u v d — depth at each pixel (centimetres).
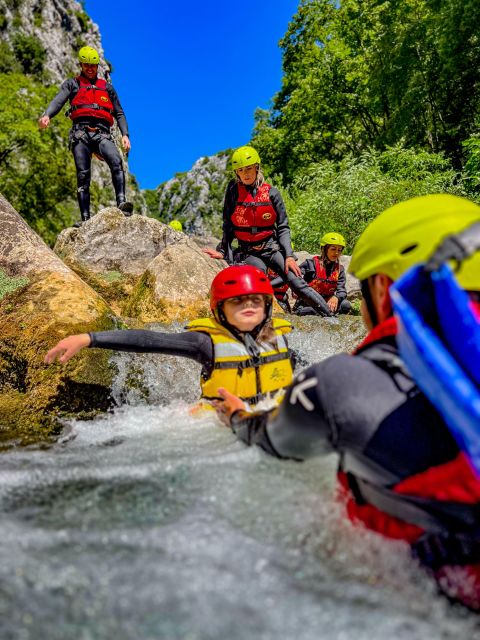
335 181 1386
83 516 140
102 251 674
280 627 93
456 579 110
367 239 127
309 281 798
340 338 459
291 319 486
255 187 585
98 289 655
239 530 128
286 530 129
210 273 570
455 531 112
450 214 117
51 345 350
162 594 102
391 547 119
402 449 109
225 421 189
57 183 2597
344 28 2409
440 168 1491
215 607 98
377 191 1286
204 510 140
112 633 91
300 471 157
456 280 104
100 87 713
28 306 381
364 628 94
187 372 369
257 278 289
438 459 109
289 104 2561
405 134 1962
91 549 119
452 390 85
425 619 99
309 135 2583
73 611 97
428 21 1833
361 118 2511
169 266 556
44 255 431
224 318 294
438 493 108
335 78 2414
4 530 129
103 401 341
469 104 1870
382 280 123
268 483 153
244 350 288
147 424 271
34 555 116
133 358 358
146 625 93
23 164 2528
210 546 120
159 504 145
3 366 357
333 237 781
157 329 428
